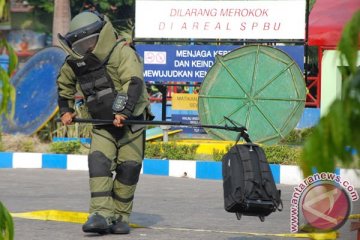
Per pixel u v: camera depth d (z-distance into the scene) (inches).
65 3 2365.9
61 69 550.9
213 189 868.0
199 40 1242.6
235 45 1240.8
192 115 1299.2
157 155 1087.0
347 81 133.1
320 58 1354.6
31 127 1269.7
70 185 884.0
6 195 793.6
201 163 994.7
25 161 1087.6
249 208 464.1
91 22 531.8
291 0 1205.7
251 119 1106.7
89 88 538.3
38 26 2800.2
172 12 1246.3
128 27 2390.5
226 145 1125.1
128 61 534.6
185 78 1245.7
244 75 1108.5
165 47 1246.9
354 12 132.3
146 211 698.2
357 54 132.9
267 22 1216.8
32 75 1280.8
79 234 564.7
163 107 1266.0
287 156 1016.9
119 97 530.3
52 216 641.0
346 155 132.3
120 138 545.3
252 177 463.8
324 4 1254.9
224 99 1113.4
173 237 561.3
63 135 1251.8
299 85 1095.0
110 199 546.0
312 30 1234.0
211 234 578.6
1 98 171.3
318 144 133.0
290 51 1212.5
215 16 1235.9
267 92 1102.4
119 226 560.7
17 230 581.0
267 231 594.9
